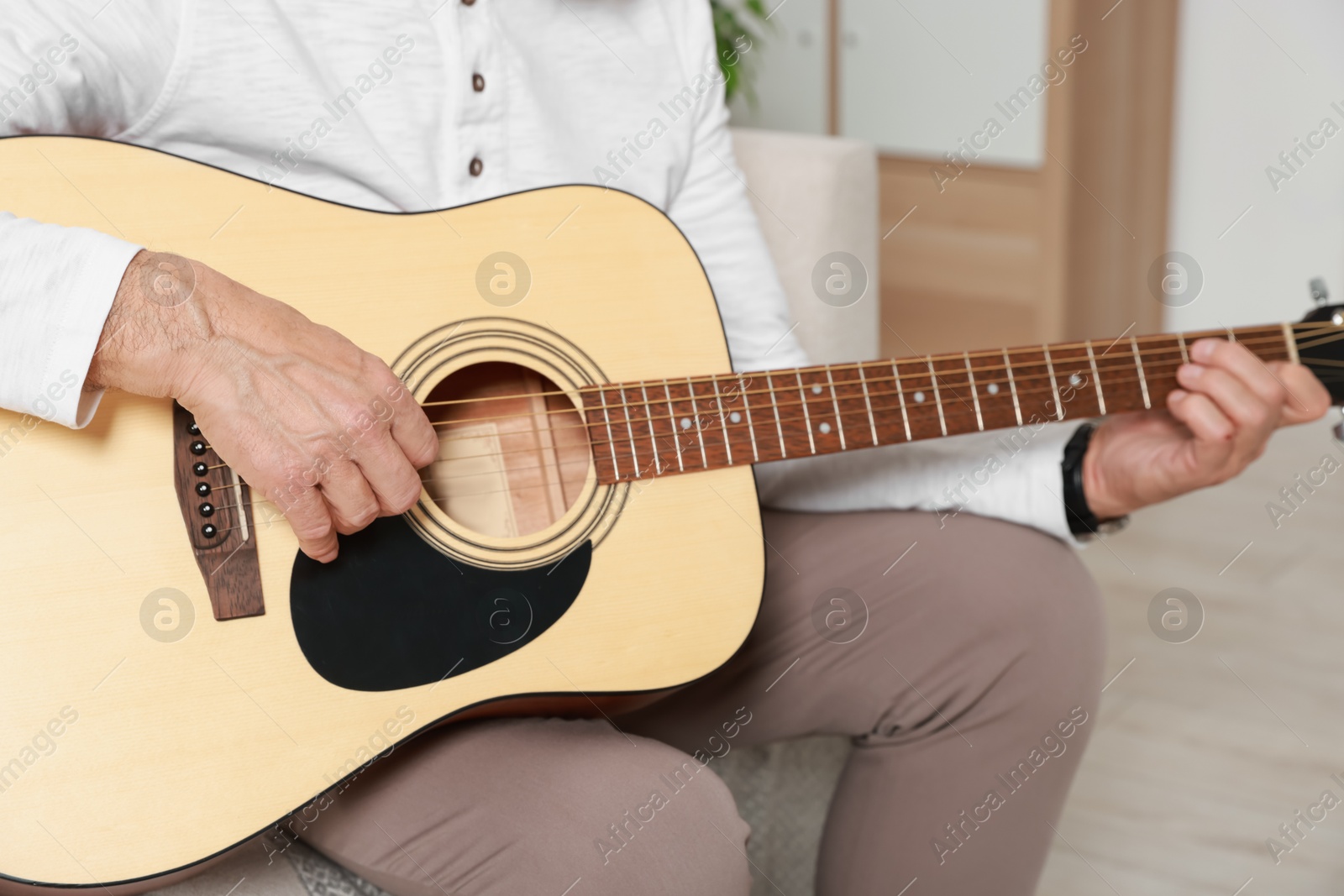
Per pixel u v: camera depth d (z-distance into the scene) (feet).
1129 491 3.57
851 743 3.71
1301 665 6.07
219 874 2.92
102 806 2.51
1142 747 5.44
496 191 3.44
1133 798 5.10
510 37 3.42
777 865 4.20
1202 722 5.62
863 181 5.24
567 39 3.59
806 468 3.87
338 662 2.72
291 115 3.12
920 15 9.49
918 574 3.47
